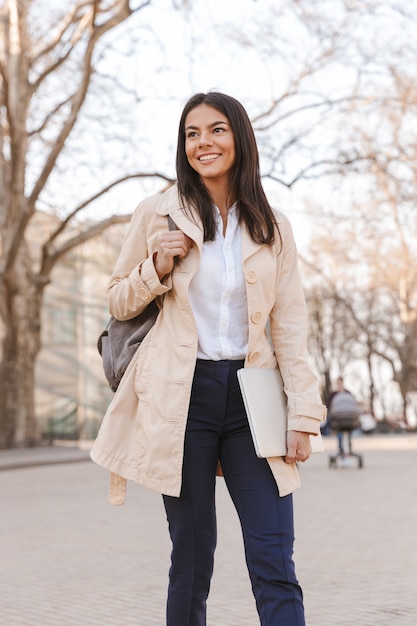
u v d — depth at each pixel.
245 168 3.81
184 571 3.81
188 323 3.71
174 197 3.85
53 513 12.48
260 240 3.74
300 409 3.71
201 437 3.72
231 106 3.82
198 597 3.85
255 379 3.69
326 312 56.25
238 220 3.79
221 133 3.79
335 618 5.73
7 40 29.22
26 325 31.33
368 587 6.73
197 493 3.74
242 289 3.74
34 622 5.86
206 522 3.79
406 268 44.88
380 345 57.34
